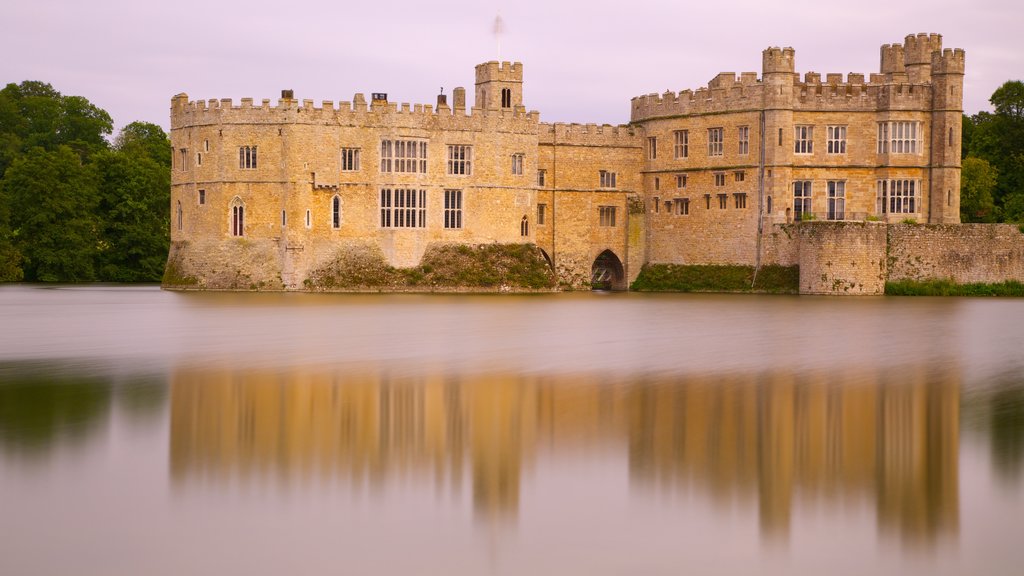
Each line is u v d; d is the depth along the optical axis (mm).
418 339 49500
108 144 148375
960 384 36844
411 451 27438
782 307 72312
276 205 88375
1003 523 22297
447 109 92750
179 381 36625
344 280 89250
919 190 91250
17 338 49344
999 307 72062
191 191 90875
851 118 92000
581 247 100000
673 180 98562
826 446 28141
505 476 25344
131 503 23234
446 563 20359
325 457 26781
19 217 115438
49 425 29797
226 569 20031
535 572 20031
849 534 21750
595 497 23922
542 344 47812
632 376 38219
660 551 20922
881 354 44594
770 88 91688
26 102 142125
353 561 20422
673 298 84750
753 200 93000
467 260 92812
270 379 37188
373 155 90438
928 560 20438
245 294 85312
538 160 98375
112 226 117750
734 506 23328
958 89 90812
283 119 88000
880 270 87812
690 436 29062
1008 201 109250
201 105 89938
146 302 75250
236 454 26953
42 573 19781
